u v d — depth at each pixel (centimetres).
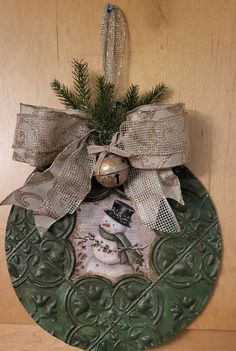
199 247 52
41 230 51
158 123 44
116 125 49
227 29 52
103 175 46
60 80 53
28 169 54
